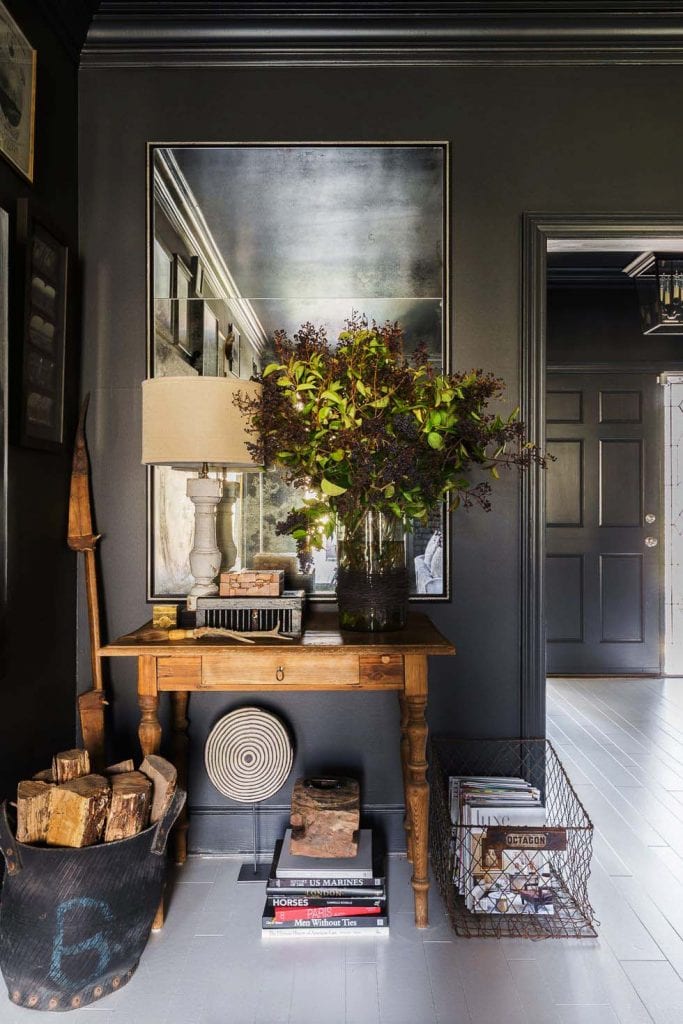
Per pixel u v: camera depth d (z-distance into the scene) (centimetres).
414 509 193
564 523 485
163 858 169
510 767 240
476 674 241
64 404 221
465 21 236
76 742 237
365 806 238
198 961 179
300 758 239
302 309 240
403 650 183
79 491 231
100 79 241
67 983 155
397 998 165
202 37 238
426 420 181
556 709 408
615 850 238
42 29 211
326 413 179
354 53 240
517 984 171
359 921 190
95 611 227
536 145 242
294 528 201
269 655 188
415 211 240
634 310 482
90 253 240
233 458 201
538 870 200
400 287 240
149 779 176
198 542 211
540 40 239
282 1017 159
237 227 240
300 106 241
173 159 240
